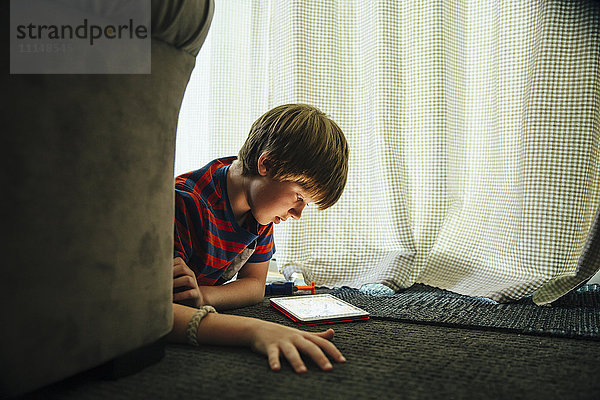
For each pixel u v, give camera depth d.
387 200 1.41
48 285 0.50
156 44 0.62
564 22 1.19
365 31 1.52
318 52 1.51
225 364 0.66
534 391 0.59
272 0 1.57
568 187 1.18
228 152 1.62
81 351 0.54
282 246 1.47
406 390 0.58
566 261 1.18
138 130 0.59
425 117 1.40
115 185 0.57
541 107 1.20
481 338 0.85
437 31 1.38
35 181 0.48
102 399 0.54
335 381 0.61
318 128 0.92
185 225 0.89
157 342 0.66
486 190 1.43
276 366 0.63
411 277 1.39
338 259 1.50
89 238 0.54
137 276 0.61
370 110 1.49
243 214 1.01
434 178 1.40
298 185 0.91
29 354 0.49
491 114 1.42
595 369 0.68
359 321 0.97
